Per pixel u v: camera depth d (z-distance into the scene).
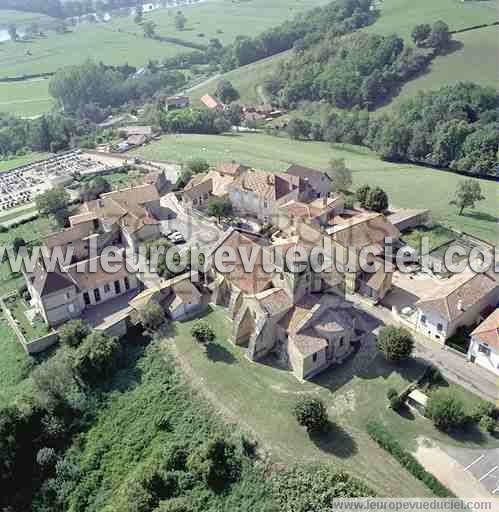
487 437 76.19
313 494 69.56
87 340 95.31
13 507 80.50
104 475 80.50
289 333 89.62
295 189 144.88
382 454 74.44
